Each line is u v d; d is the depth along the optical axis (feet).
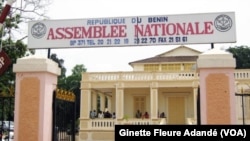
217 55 20.44
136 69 96.78
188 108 80.89
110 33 22.65
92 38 22.77
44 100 21.50
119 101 76.48
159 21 22.26
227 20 21.59
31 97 21.59
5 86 44.73
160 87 77.15
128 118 75.56
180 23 22.06
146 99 82.64
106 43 22.63
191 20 21.97
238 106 62.54
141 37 22.31
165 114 81.46
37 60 21.80
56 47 23.02
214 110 20.15
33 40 23.21
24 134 21.31
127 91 83.30
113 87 77.61
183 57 99.45
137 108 82.89
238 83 69.41
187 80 75.46
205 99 20.33
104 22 22.80
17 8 47.03
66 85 141.49
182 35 21.94
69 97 24.98
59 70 23.99
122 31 22.56
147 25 22.36
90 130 74.13
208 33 21.71
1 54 21.39
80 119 75.41
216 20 21.72
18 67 21.81
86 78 78.07
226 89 20.24
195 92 74.69
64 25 23.12
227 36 21.48
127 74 77.77
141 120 74.33
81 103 76.43
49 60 22.36
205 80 20.49
